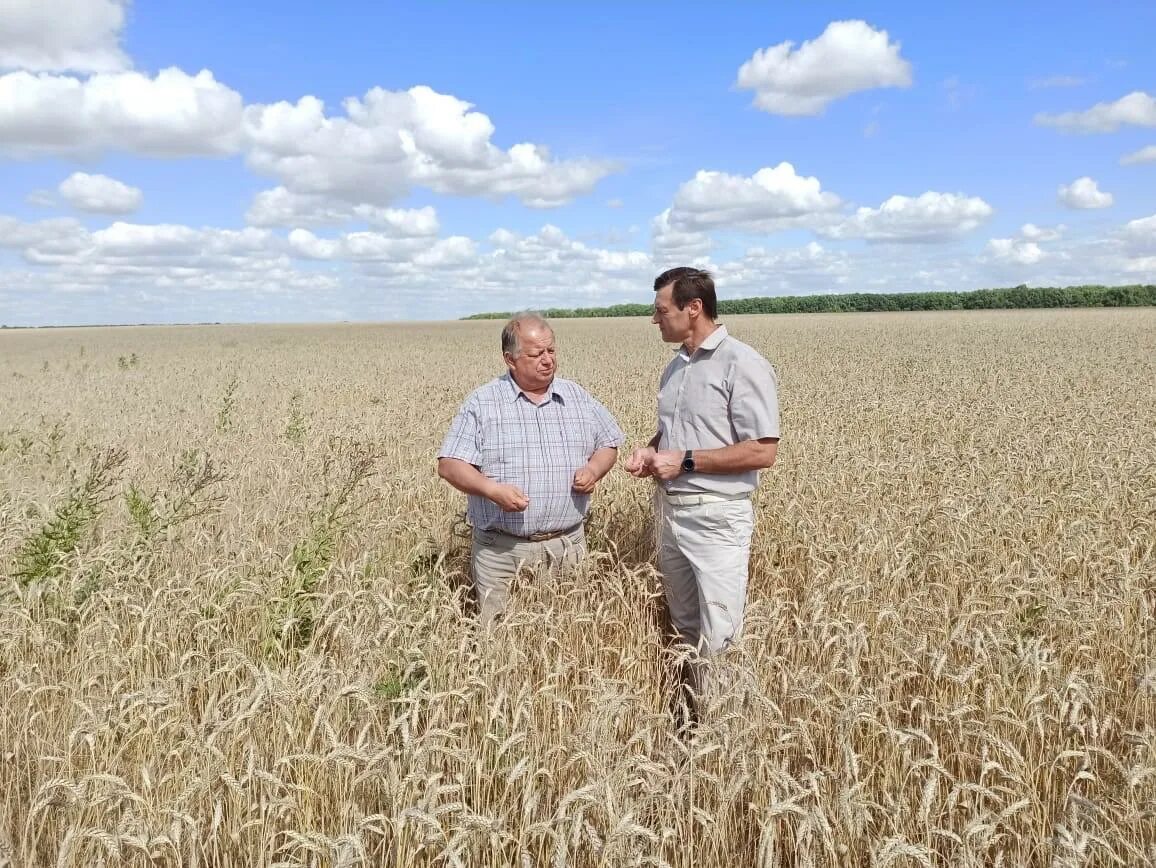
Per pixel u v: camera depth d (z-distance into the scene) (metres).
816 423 10.97
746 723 3.10
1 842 2.59
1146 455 7.98
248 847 2.73
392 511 6.73
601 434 4.90
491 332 58.59
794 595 5.07
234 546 5.52
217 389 18.84
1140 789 2.86
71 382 21.11
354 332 63.09
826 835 2.47
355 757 2.65
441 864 2.69
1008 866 2.85
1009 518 5.96
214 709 2.98
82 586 4.55
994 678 3.38
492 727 3.15
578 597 4.46
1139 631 4.02
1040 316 58.06
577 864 2.71
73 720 3.38
